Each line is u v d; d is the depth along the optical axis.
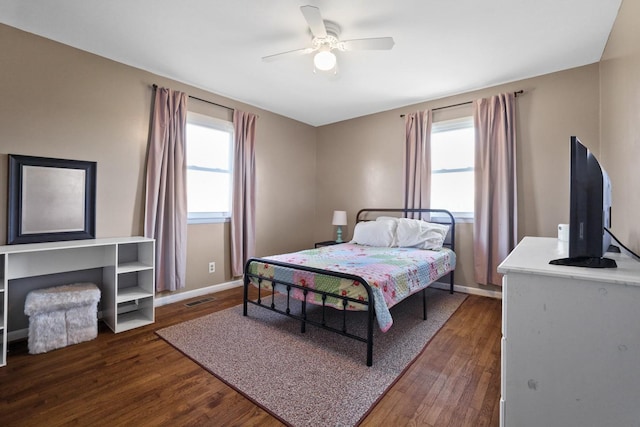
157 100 3.10
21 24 2.31
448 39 2.50
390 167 4.29
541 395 1.10
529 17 2.20
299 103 4.08
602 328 1.00
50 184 2.51
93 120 2.74
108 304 2.66
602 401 1.01
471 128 3.67
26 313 2.11
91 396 1.67
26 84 2.40
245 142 3.94
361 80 3.33
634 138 1.70
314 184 5.16
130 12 2.17
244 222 3.97
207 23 2.30
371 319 1.98
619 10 2.06
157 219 3.13
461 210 3.75
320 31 2.14
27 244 2.37
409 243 3.58
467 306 3.19
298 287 2.40
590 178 1.23
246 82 3.39
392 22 2.27
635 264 1.22
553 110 3.10
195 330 2.56
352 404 1.61
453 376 1.89
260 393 1.70
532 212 3.21
